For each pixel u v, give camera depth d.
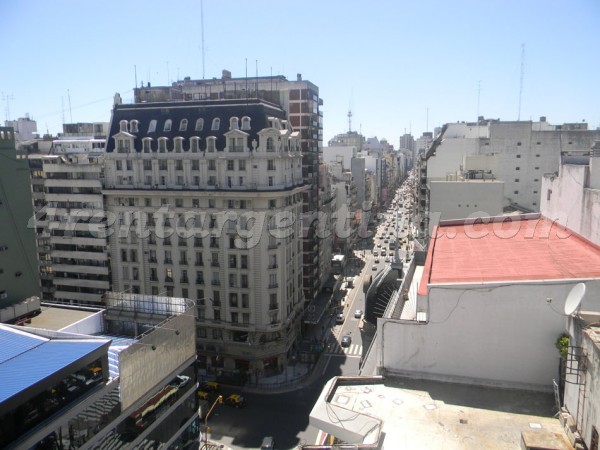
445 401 26.11
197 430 48.66
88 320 49.19
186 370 46.88
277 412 73.56
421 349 28.14
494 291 26.78
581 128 136.00
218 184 84.25
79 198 93.56
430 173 115.94
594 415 19.75
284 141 86.62
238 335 86.88
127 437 37.62
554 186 53.28
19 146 117.81
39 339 35.84
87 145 122.69
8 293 58.69
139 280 90.69
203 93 106.50
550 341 26.31
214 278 85.94
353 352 95.50
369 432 22.25
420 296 30.78
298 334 98.19
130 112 91.94
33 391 29.38
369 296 49.97
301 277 99.94
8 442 28.14
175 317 44.06
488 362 27.31
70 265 96.50
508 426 23.66
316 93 113.00
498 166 111.31
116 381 36.03
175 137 86.50
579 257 34.66
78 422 32.59
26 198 60.75
